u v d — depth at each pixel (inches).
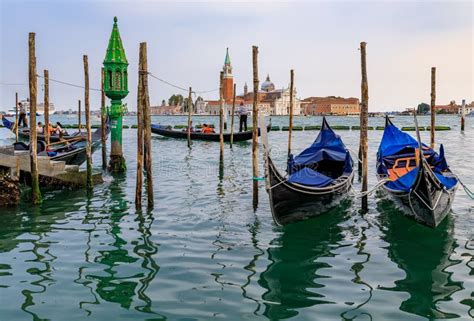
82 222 442.9
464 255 351.9
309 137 1641.2
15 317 251.3
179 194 581.0
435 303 270.7
